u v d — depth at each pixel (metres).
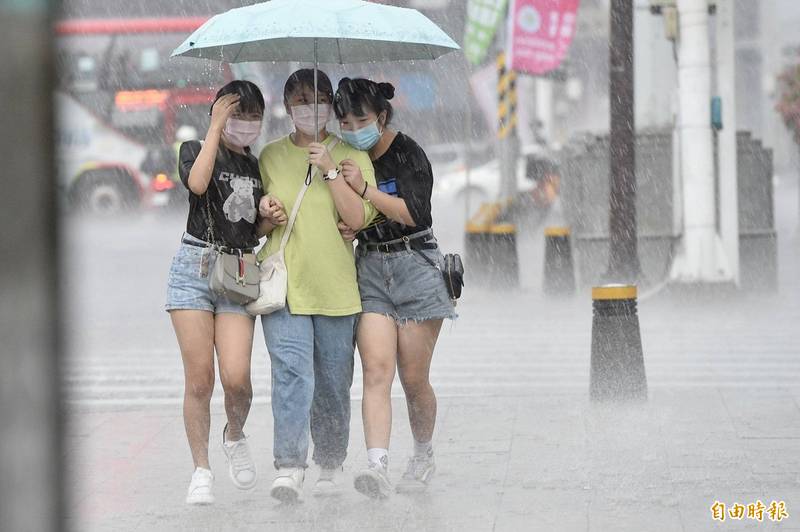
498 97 53.56
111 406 25.14
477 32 51.44
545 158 85.75
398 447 20.72
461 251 59.78
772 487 17.45
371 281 17.16
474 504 16.91
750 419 22.22
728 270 38.38
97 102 86.31
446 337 34.50
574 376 27.86
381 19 16.53
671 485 17.69
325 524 16.08
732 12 38.88
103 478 18.91
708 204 38.19
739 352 30.72
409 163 16.92
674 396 24.52
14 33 5.68
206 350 16.56
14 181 5.71
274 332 16.69
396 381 27.36
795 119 64.75
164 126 86.62
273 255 16.61
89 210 86.50
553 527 15.69
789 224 76.38
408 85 94.06
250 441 21.66
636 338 22.80
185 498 17.62
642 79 45.62
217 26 16.56
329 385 17.22
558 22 44.41
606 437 20.81
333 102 16.91
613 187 23.98
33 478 6.06
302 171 16.83
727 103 39.03
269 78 68.25
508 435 21.27
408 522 16.08
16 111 5.69
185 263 16.55
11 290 5.76
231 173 16.56
